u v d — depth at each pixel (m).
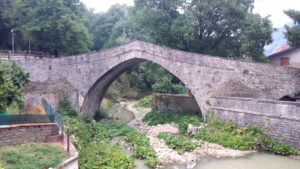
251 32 21.33
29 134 9.94
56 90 21.03
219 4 21.80
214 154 13.08
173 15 25.22
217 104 17.23
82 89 21.94
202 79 18.11
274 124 13.30
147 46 19.78
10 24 30.39
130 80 48.94
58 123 11.73
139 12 25.62
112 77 24.52
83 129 16.98
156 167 11.41
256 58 23.17
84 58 21.80
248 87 16.77
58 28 26.53
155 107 28.78
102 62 21.25
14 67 16.08
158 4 24.61
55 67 22.56
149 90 50.22
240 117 15.36
